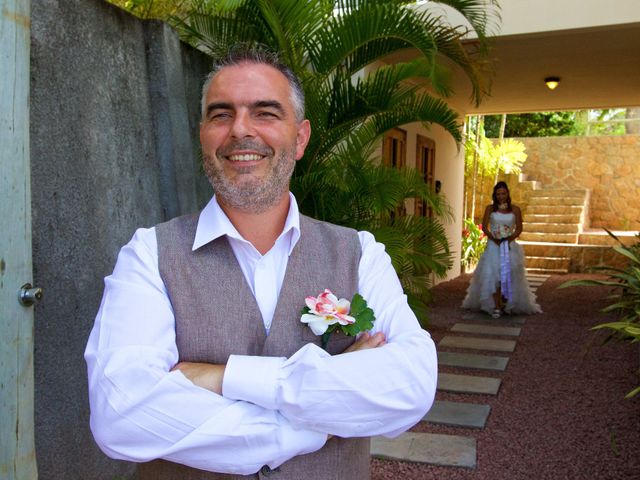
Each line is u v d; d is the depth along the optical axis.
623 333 3.31
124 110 2.70
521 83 7.15
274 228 1.31
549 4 4.92
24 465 1.78
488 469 3.01
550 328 6.21
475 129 11.91
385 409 1.13
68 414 2.22
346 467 1.25
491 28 5.08
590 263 11.16
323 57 3.41
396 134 6.87
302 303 1.27
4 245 1.68
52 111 2.14
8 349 1.71
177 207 3.04
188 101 3.38
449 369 4.73
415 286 4.48
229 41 3.52
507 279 6.82
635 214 12.95
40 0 2.09
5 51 1.67
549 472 2.98
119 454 1.09
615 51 5.64
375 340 1.25
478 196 12.95
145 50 2.96
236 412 1.09
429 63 3.20
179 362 1.20
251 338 1.23
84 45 2.37
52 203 2.13
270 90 1.25
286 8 3.13
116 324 1.15
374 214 3.75
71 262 2.25
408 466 3.05
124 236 2.65
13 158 1.72
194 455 1.09
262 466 1.15
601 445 3.28
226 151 1.25
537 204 12.80
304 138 1.43
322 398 1.10
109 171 2.54
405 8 3.29
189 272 1.23
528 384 4.36
